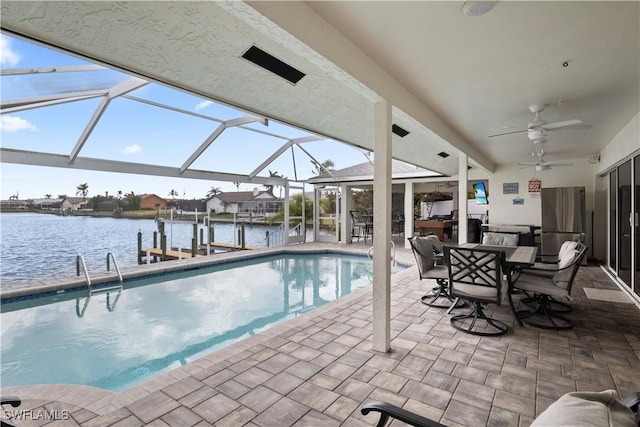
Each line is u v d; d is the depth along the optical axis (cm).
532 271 425
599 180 748
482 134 519
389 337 300
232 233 1173
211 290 631
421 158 740
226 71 267
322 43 204
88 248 789
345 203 1152
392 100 297
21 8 167
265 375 257
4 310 493
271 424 200
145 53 222
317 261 925
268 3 168
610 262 632
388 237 296
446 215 1536
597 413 82
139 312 502
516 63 270
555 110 398
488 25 212
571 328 354
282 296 603
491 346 310
